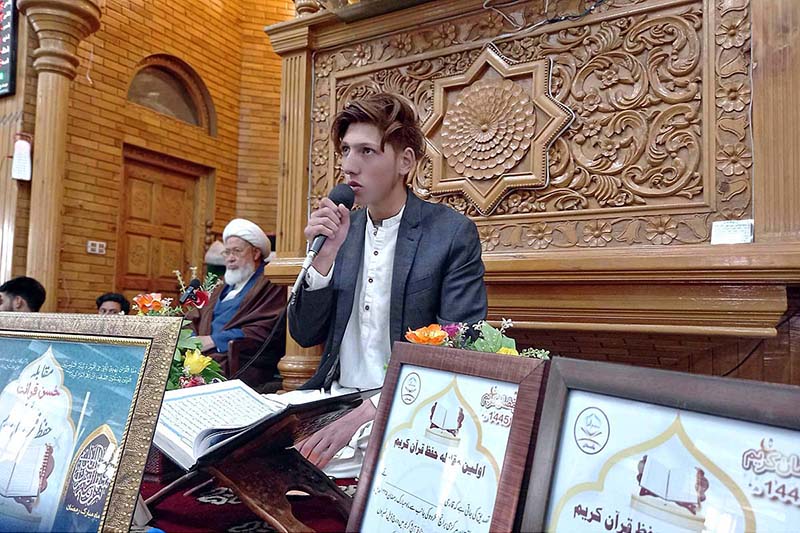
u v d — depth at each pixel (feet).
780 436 1.63
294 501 3.29
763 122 6.06
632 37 7.01
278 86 24.45
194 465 2.86
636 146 6.91
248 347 11.07
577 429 2.02
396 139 5.04
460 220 5.20
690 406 1.79
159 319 2.56
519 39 7.73
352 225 5.52
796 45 5.94
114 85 19.07
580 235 7.15
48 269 15.94
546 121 7.49
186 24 21.63
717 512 1.67
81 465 2.43
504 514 2.04
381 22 8.71
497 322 7.34
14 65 16.24
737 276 5.86
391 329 4.95
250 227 12.75
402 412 2.61
